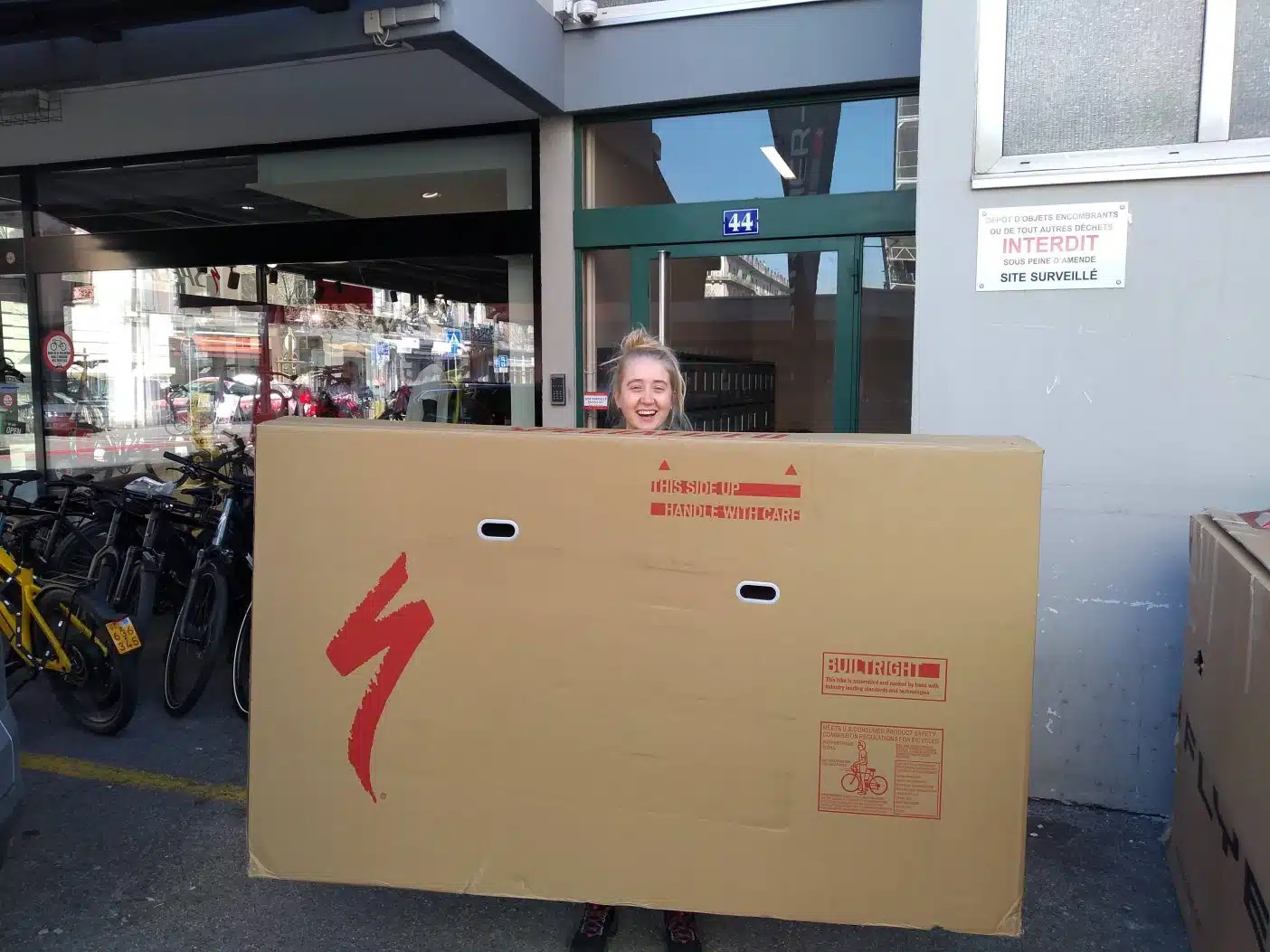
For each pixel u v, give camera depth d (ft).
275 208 18.29
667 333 15.58
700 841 5.85
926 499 5.44
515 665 5.99
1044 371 9.65
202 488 14.52
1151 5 9.17
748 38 14.30
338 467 6.15
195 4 11.96
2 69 14.10
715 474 5.66
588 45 15.12
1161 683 9.55
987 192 9.63
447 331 17.57
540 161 16.01
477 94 14.60
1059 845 9.11
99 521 15.24
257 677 6.36
